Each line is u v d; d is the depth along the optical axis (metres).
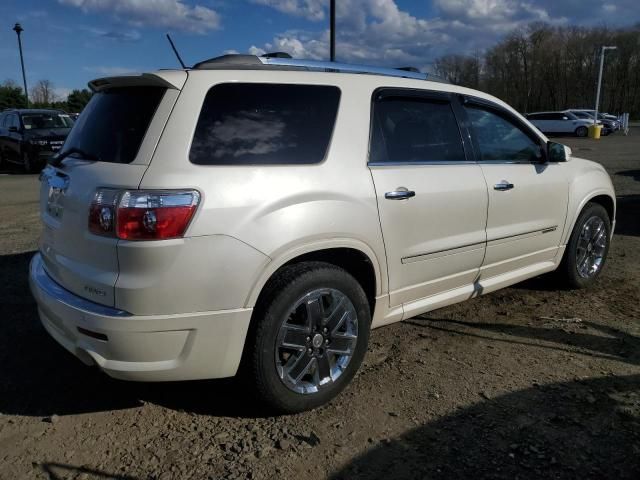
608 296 4.88
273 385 2.90
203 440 2.84
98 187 2.69
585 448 2.72
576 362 3.63
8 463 2.66
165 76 2.79
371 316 3.40
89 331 2.66
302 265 2.97
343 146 3.17
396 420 2.99
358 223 3.11
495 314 4.50
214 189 2.67
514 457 2.66
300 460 2.67
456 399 3.19
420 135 3.64
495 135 4.18
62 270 2.94
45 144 16.33
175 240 2.57
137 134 2.76
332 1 7.89
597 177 5.04
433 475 2.55
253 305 2.78
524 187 4.20
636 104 67.62
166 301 2.60
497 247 4.07
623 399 3.16
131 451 2.76
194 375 2.76
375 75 3.53
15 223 8.32
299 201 2.89
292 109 3.06
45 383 3.42
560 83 71.81
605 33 68.44
